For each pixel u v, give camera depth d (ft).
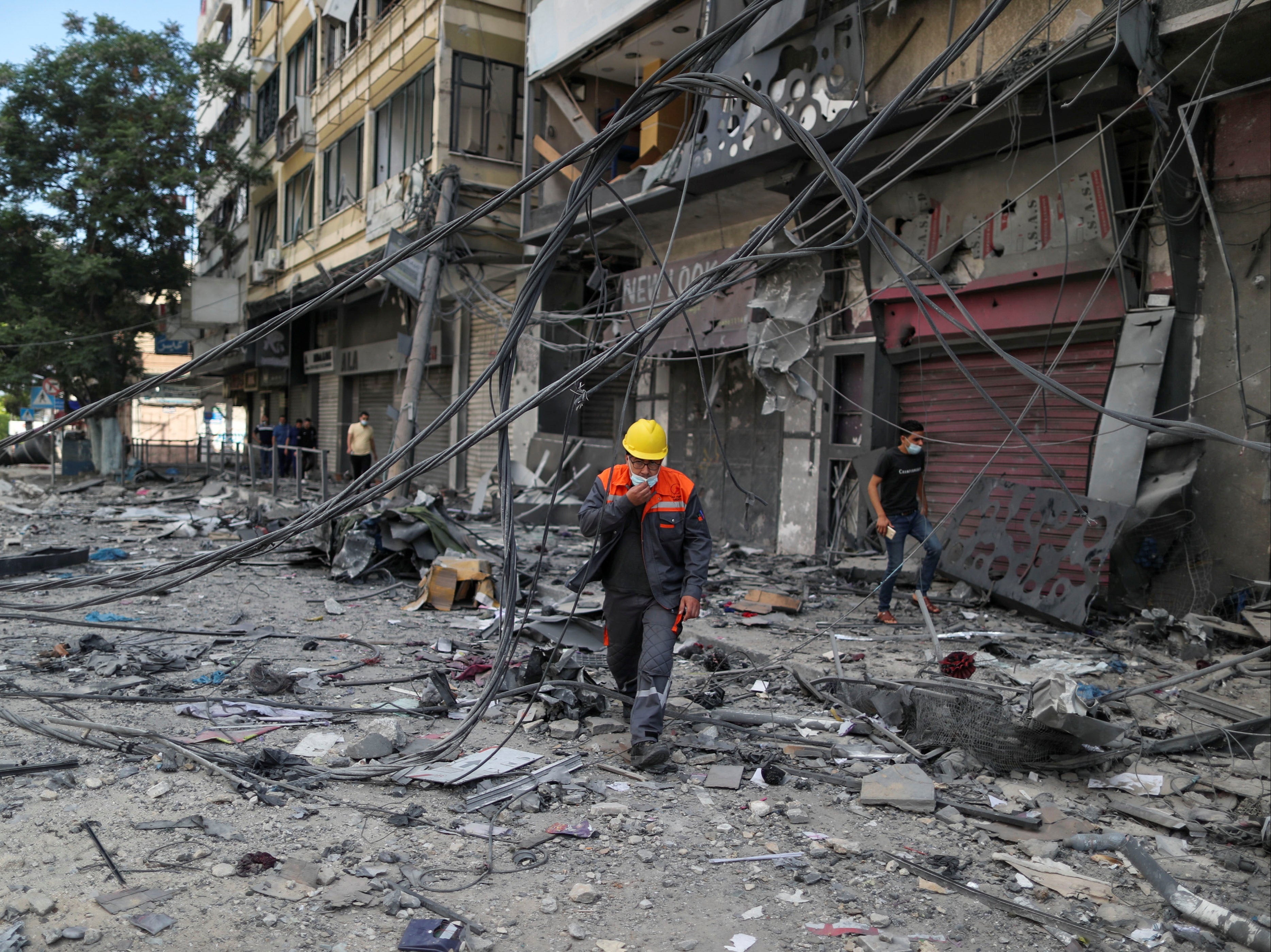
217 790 13.50
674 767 15.11
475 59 60.34
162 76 88.63
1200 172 15.30
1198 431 11.04
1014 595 28.07
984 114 16.87
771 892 11.00
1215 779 14.88
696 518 15.79
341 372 90.48
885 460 26.32
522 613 26.68
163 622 25.61
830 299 39.63
